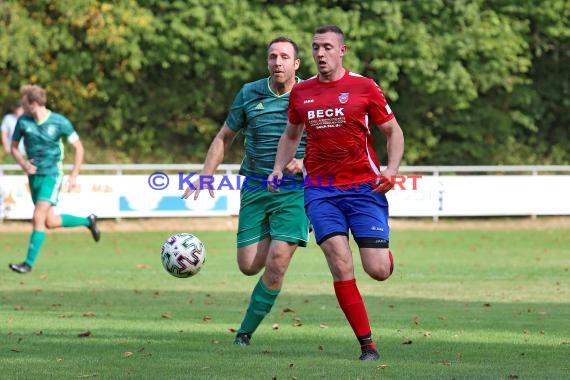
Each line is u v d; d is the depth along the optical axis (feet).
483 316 134.10
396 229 310.45
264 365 91.50
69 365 91.40
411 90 376.48
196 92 385.91
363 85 96.68
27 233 285.02
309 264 215.31
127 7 360.48
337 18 358.23
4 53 349.20
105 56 367.66
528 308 143.54
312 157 98.68
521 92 398.42
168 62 378.53
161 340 109.29
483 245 261.44
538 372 88.17
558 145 414.41
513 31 379.55
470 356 98.48
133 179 290.15
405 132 392.68
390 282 179.63
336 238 95.81
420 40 356.59
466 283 177.99
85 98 376.68
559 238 284.82
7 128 257.75
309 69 355.15
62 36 359.87
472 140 401.70
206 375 85.56
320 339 111.14
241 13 360.69
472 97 371.15
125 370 88.43
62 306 143.13
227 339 110.42
